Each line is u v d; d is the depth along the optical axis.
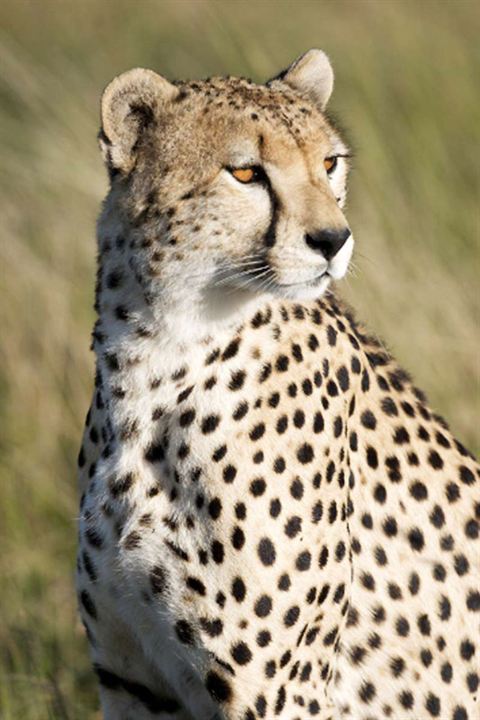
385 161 16.55
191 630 9.12
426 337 13.81
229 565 8.94
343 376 9.36
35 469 13.55
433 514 9.82
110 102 9.11
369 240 15.02
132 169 9.12
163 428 8.98
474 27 20.69
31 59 19.92
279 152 8.95
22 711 11.31
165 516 9.02
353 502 9.52
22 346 14.77
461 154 17.44
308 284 8.91
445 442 10.08
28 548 12.86
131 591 9.24
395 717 9.84
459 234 15.72
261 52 19.08
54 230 16.05
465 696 9.98
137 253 8.94
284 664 9.12
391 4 20.98
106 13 24.08
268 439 8.94
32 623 12.12
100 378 9.21
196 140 8.96
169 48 22.66
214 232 8.87
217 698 9.22
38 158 17.02
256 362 8.95
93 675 11.89
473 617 9.95
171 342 8.91
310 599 9.09
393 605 9.71
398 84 18.78
